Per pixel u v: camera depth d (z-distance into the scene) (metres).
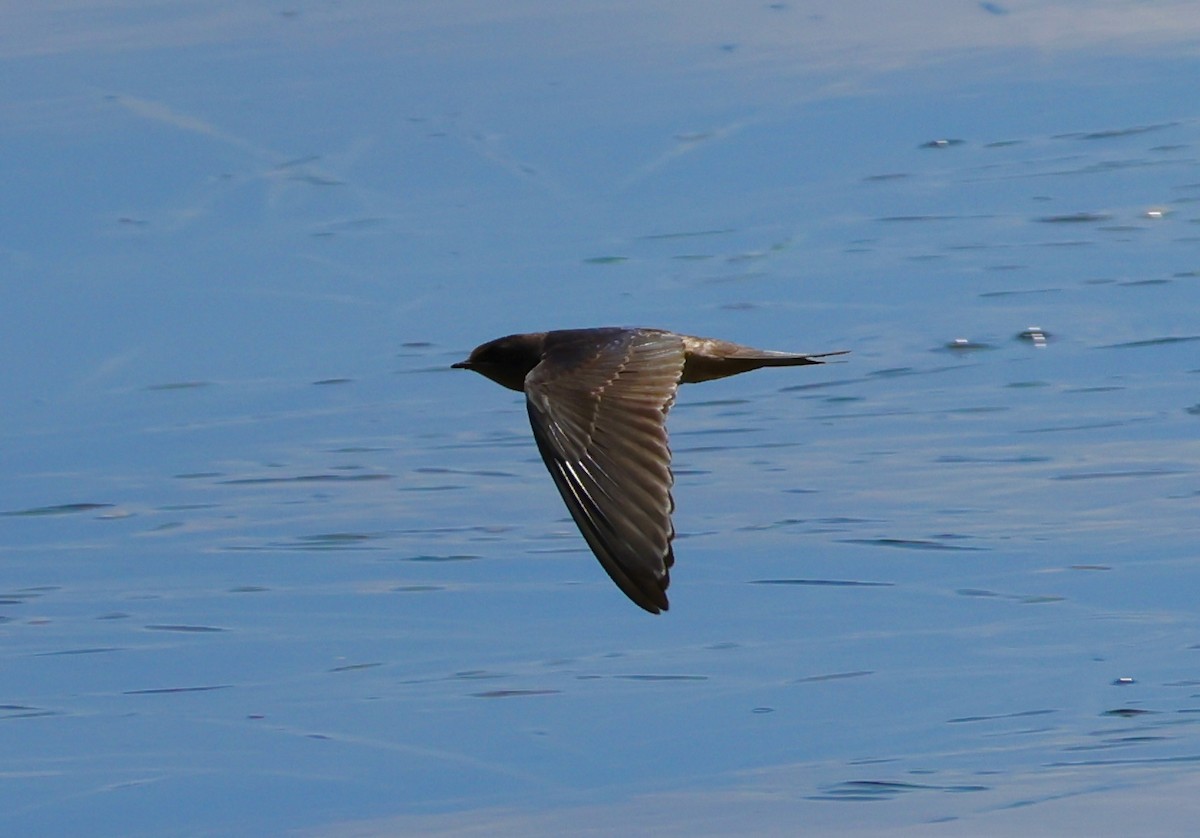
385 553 13.00
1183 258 16.69
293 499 13.88
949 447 14.01
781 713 10.67
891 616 11.73
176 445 14.84
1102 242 17.16
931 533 12.73
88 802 10.19
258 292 17.14
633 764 10.18
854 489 13.47
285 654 11.74
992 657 11.16
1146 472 13.46
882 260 17.11
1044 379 15.06
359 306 16.78
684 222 17.92
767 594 12.11
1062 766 9.95
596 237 17.67
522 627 11.92
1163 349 15.38
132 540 13.41
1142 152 18.56
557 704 10.91
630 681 11.12
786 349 15.79
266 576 12.82
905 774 9.84
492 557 12.91
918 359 15.49
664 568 5.02
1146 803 9.42
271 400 15.41
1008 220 17.55
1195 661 10.98
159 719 11.05
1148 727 10.25
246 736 10.80
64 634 12.16
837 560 12.46
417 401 15.34
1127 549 12.39
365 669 11.49
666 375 5.64
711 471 13.87
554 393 5.56
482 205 18.34
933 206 17.89
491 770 10.25
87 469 14.48
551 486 13.98
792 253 17.27
